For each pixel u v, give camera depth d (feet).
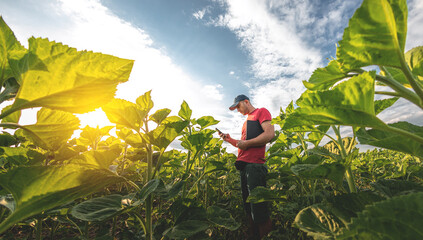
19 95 2.06
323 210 3.20
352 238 2.06
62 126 3.32
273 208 10.79
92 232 8.87
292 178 7.47
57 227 8.09
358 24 1.90
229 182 15.58
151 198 4.46
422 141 2.01
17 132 6.06
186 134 8.90
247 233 9.78
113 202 4.06
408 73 1.95
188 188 12.14
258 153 9.50
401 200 1.97
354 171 11.81
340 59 2.21
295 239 7.48
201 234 5.61
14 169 1.97
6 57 2.10
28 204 2.28
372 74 2.03
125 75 2.44
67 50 2.07
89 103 2.37
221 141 13.53
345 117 2.39
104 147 7.33
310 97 2.40
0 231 2.10
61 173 2.25
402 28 1.83
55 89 2.15
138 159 6.49
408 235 1.78
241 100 12.42
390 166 12.59
